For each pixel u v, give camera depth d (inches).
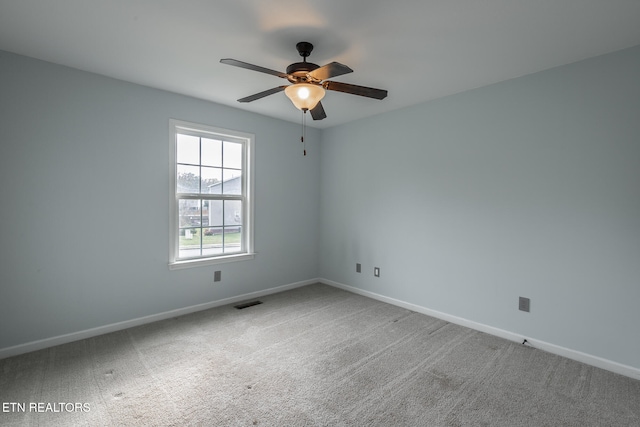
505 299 112.2
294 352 100.1
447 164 127.2
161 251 124.5
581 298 96.3
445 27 77.4
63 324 104.0
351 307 142.7
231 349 101.4
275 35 82.0
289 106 142.0
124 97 113.6
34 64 96.6
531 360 96.8
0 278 93.2
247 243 153.3
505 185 111.3
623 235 89.0
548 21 74.3
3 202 93.0
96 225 109.4
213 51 91.2
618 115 88.9
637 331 87.3
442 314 129.6
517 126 108.0
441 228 129.6
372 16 73.0
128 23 77.0
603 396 79.4
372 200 156.0
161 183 123.4
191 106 130.0
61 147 102.0
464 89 119.7
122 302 115.8
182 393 78.2
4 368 88.2
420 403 75.9
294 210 171.3
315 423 68.8
